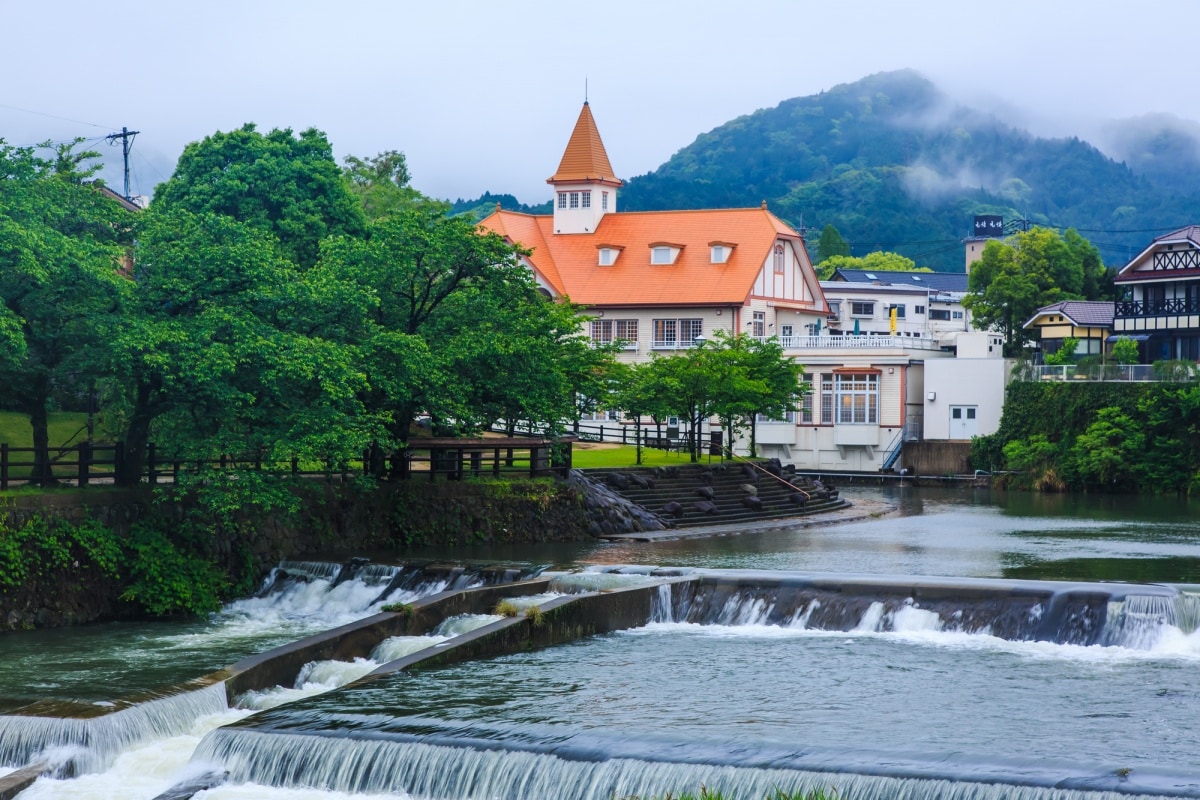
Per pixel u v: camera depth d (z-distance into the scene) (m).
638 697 21.56
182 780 19.06
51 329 31.50
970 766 17.19
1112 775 16.72
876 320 110.69
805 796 16.58
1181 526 47.47
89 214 33.06
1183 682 22.62
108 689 23.97
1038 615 26.81
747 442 76.81
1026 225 159.75
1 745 20.08
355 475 38.88
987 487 70.88
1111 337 78.25
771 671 23.64
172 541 32.84
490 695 21.72
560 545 40.16
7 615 29.20
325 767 18.88
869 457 75.31
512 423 44.66
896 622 27.81
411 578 33.00
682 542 41.22
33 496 30.05
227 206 49.69
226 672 23.11
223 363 30.98
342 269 39.25
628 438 63.41
